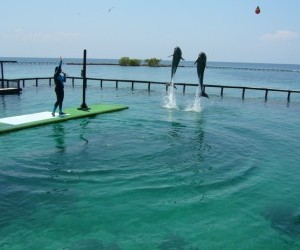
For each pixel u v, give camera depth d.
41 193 7.09
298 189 7.75
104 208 6.52
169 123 14.90
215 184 7.86
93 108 17.23
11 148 10.11
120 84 40.84
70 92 28.97
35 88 30.48
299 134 13.66
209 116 17.53
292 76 92.12
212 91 34.91
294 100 27.89
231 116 17.91
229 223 6.11
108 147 10.53
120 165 8.91
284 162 9.72
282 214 6.51
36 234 5.61
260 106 22.95
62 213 6.28
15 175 8.02
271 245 5.48
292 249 5.39
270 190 7.64
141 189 7.41
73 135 11.90
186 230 5.83
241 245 5.45
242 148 11.09
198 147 10.95
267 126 15.27
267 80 64.06
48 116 14.36
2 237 5.50
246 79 65.19
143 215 6.29
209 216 6.33
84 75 16.31
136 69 97.88
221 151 10.59
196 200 6.97
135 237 5.58
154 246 5.34
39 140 11.07
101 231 5.74
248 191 7.53
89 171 8.40
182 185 7.72
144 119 15.59
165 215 6.32
